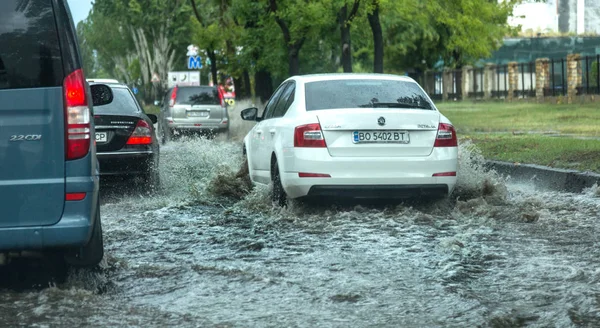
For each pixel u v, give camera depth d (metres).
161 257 7.81
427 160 10.36
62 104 6.31
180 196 13.31
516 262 7.35
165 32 83.38
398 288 6.37
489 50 67.31
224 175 13.20
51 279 6.86
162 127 35.56
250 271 7.00
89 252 6.86
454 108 52.00
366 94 10.95
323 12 33.25
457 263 7.32
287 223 9.96
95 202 6.54
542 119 32.44
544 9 101.69
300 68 43.66
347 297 6.11
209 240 8.80
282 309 5.80
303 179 10.25
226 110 33.88
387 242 8.52
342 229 9.40
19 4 6.30
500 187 11.82
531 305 5.80
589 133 23.11
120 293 6.32
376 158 10.25
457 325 5.34
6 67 6.25
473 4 54.12
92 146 6.45
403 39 64.56
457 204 10.81
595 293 6.04
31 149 6.27
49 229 6.27
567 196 12.16
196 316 5.61
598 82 48.78
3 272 7.11
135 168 13.53
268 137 11.60
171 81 63.94
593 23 102.44
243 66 42.34
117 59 107.56
